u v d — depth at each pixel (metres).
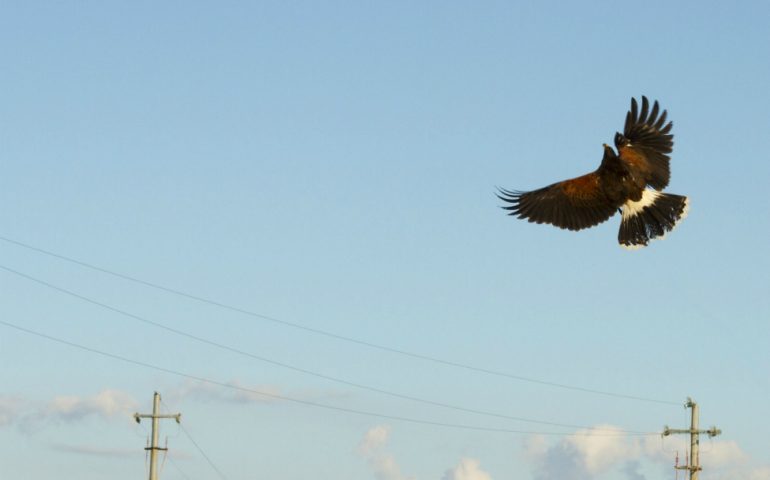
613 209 17.61
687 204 17.23
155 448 58.50
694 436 65.19
